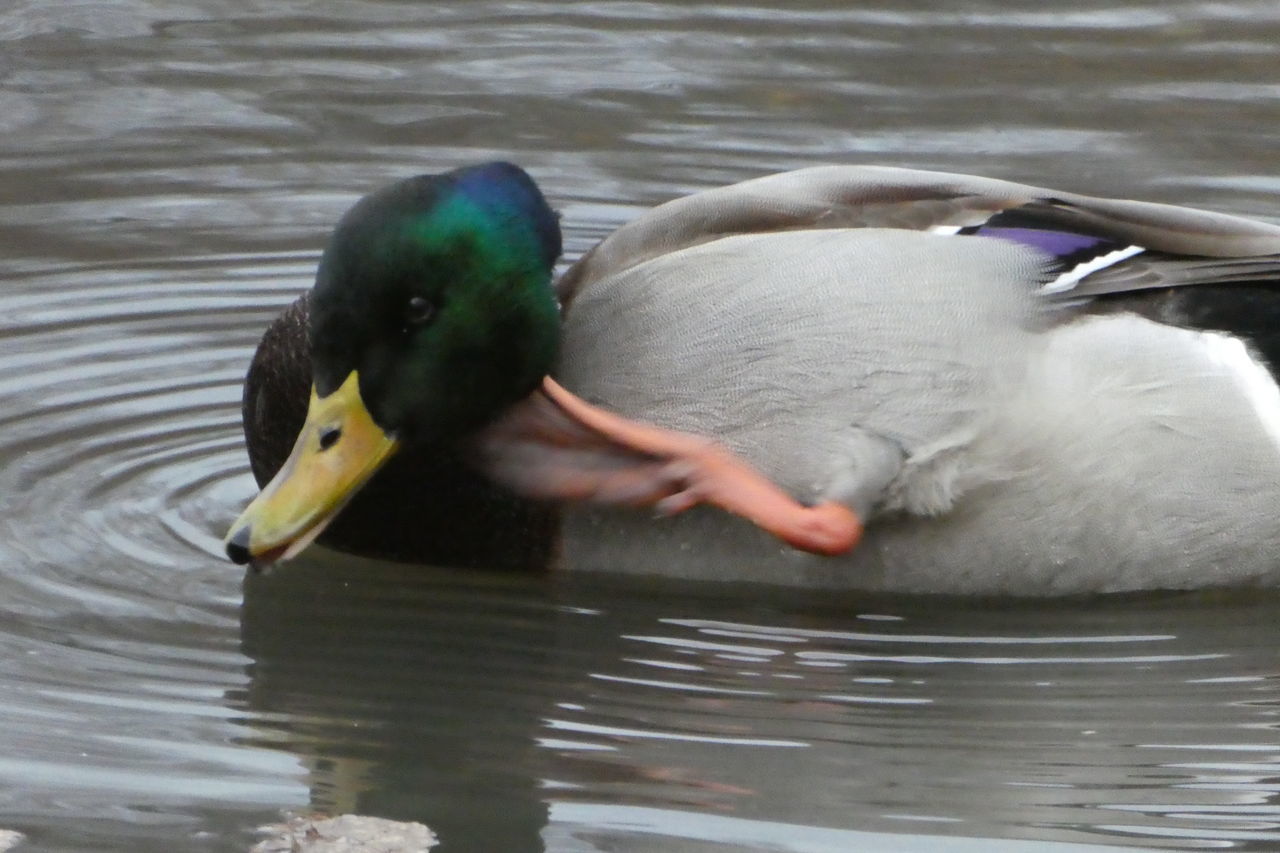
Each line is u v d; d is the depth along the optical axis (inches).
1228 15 657.6
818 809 311.9
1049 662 367.2
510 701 347.9
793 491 372.2
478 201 371.6
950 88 612.1
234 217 550.0
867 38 644.7
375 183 563.5
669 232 391.5
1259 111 595.5
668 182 560.1
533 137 585.0
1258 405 381.4
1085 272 381.1
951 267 374.0
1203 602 390.6
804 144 577.3
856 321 369.4
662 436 373.7
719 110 599.2
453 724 339.6
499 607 386.9
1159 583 386.6
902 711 346.9
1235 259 387.5
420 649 368.2
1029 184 552.1
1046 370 372.8
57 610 373.4
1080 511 376.8
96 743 326.6
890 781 321.7
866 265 373.1
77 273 519.8
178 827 301.7
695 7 665.6
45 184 563.2
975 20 656.4
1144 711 348.2
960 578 383.2
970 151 572.1
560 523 390.9
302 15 660.7
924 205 391.9
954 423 368.2
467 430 382.0
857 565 384.5
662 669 362.0
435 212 368.2
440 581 397.4
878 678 359.6
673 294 377.7
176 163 575.8
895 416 367.9
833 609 386.9
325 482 369.1
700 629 378.6
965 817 310.2
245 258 531.2
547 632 376.5
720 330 373.4
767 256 376.5
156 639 366.0
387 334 370.3
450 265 368.8
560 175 562.6
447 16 660.7
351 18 659.4
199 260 529.0
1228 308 387.5
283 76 620.7
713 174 563.8
